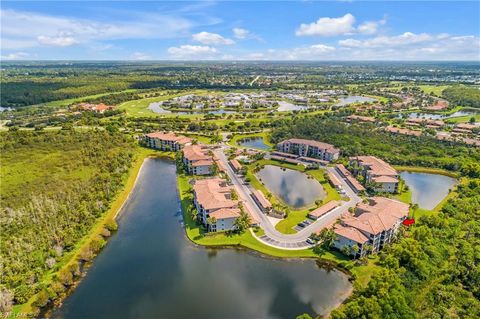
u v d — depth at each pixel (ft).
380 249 394.93
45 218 440.86
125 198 541.75
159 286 339.57
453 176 634.02
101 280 349.61
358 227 387.34
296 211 487.61
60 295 328.29
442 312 287.07
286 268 364.38
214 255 390.42
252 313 303.07
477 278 325.21
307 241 409.69
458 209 472.44
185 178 620.08
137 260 383.04
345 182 597.52
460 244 383.04
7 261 351.67
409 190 568.00
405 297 288.71
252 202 513.45
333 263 369.30
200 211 465.47
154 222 469.16
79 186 540.93
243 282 343.67
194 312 305.94
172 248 405.80
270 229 437.58
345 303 311.68
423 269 325.62
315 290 330.75
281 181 612.70
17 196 508.53
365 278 342.44
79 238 415.64
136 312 306.35
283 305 311.68
